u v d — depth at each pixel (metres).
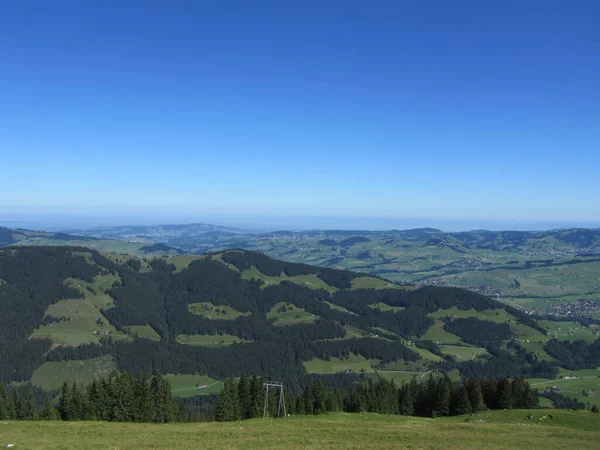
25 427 62.78
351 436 56.84
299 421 73.50
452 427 67.44
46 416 105.44
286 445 50.00
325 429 62.47
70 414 102.44
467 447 50.25
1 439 52.47
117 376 107.00
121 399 98.38
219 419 103.62
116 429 62.53
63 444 49.22
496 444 53.38
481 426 68.19
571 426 80.38
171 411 107.56
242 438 55.03
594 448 53.78
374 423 71.62
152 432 59.72
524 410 94.12
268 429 63.06
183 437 55.72
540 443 55.16
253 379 111.31
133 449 47.38
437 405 111.38
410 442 53.31
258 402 107.81
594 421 83.69
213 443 51.16
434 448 49.22
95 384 106.44
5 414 106.06
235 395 107.12
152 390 105.25
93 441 51.78
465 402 107.19
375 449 47.91
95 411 100.56
